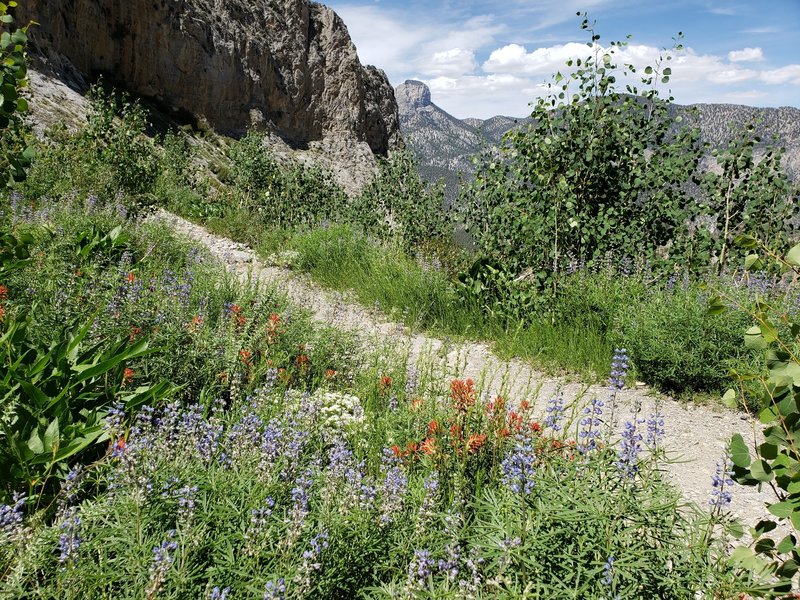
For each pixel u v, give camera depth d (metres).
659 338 7.09
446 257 13.44
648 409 6.61
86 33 53.78
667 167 9.49
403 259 12.61
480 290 10.02
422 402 5.08
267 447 3.53
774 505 2.20
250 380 5.59
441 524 3.38
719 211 10.15
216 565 2.74
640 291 8.58
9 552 2.70
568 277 9.27
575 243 9.84
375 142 106.38
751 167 9.83
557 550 2.83
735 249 9.72
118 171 14.14
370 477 3.68
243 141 22.11
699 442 5.83
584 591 2.64
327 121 92.31
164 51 63.00
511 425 4.24
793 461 2.17
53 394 4.11
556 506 2.92
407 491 3.68
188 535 2.69
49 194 12.58
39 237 8.35
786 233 10.09
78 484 3.24
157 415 4.48
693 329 6.95
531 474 3.07
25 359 4.31
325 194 20.02
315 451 4.25
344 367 6.75
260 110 78.88
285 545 2.78
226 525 2.99
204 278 9.11
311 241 14.07
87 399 4.21
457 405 4.59
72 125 24.91
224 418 4.66
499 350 8.62
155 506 2.98
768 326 2.33
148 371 5.18
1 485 3.35
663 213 9.76
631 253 9.47
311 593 2.70
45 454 3.44
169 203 18.97
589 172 9.57
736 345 6.79
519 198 9.79
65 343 4.35
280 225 17.80
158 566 2.44
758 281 7.89
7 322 4.75
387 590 2.79
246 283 10.34
